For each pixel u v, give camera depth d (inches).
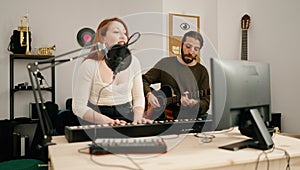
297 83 121.9
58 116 94.9
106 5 152.0
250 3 140.5
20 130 132.7
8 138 120.3
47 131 52.6
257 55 138.5
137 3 145.3
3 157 119.2
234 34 145.4
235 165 43.8
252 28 140.1
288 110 125.5
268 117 59.7
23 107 139.3
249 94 54.4
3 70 136.8
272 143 51.1
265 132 51.6
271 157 45.8
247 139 55.9
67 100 131.4
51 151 47.7
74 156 44.4
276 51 130.2
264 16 134.9
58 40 144.6
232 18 145.4
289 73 125.0
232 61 53.2
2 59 136.6
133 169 38.1
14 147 123.6
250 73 55.1
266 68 59.1
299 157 48.9
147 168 38.5
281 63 128.3
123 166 39.3
